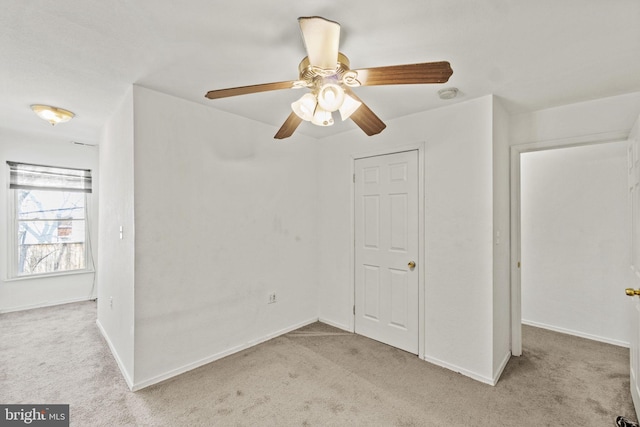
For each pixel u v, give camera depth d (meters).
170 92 2.31
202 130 2.55
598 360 2.65
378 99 2.39
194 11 1.38
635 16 1.39
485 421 1.86
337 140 3.42
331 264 3.49
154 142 2.27
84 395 2.10
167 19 1.44
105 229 3.07
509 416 1.90
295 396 2.11
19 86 2.21
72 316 3.70
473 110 2.38
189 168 2.47
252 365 2.54
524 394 2.14
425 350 2.65
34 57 1.81
